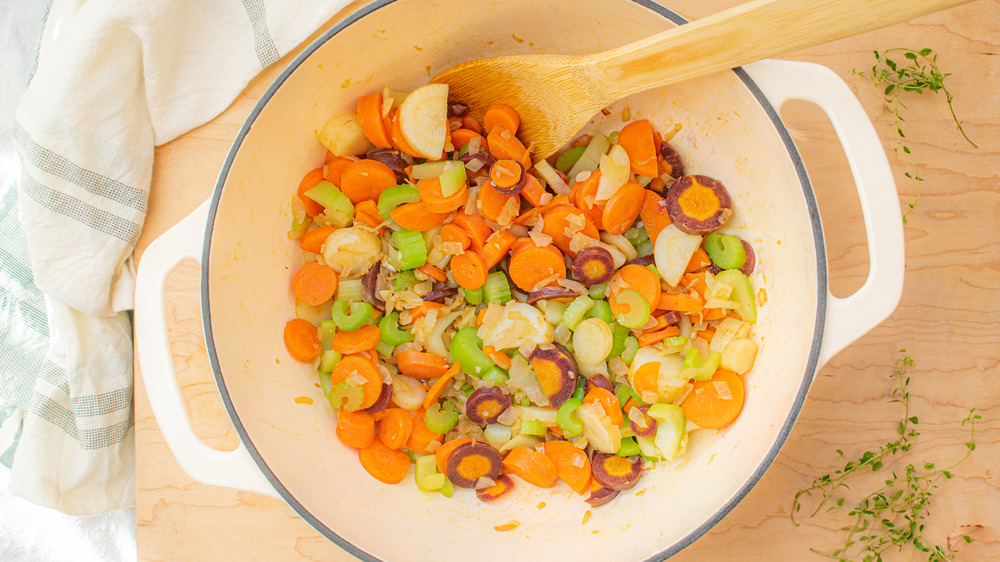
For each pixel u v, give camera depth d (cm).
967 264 59
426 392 59
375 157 57
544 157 58
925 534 59
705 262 57
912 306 59
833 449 59
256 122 53
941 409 59
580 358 58
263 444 54
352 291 58
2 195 64
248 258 55
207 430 58
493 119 57
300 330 58
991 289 59
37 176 57
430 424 58
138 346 53
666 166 58
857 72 58
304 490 55
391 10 53
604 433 57
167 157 59
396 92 58
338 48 54
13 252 63
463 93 57
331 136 57
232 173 53
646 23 54
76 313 59
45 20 61
